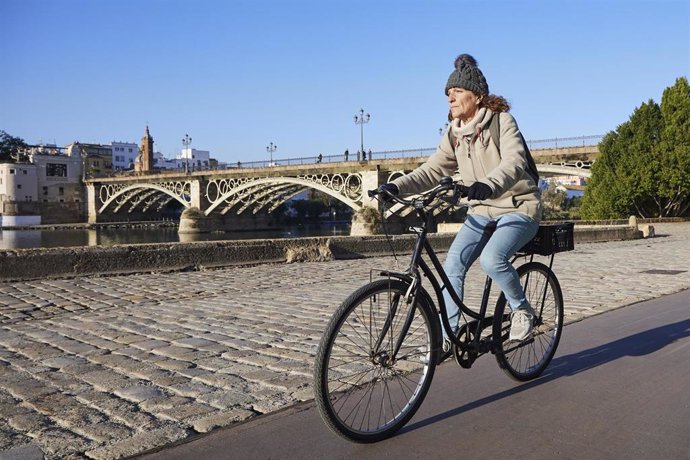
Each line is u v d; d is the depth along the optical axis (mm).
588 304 6727
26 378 3934
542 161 43656
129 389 3658
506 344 3594
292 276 9484
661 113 38312
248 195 69188
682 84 37344
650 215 39562
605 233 20047
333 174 54844
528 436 2961
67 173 113812
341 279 9125
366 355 2875
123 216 106500
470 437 2953
